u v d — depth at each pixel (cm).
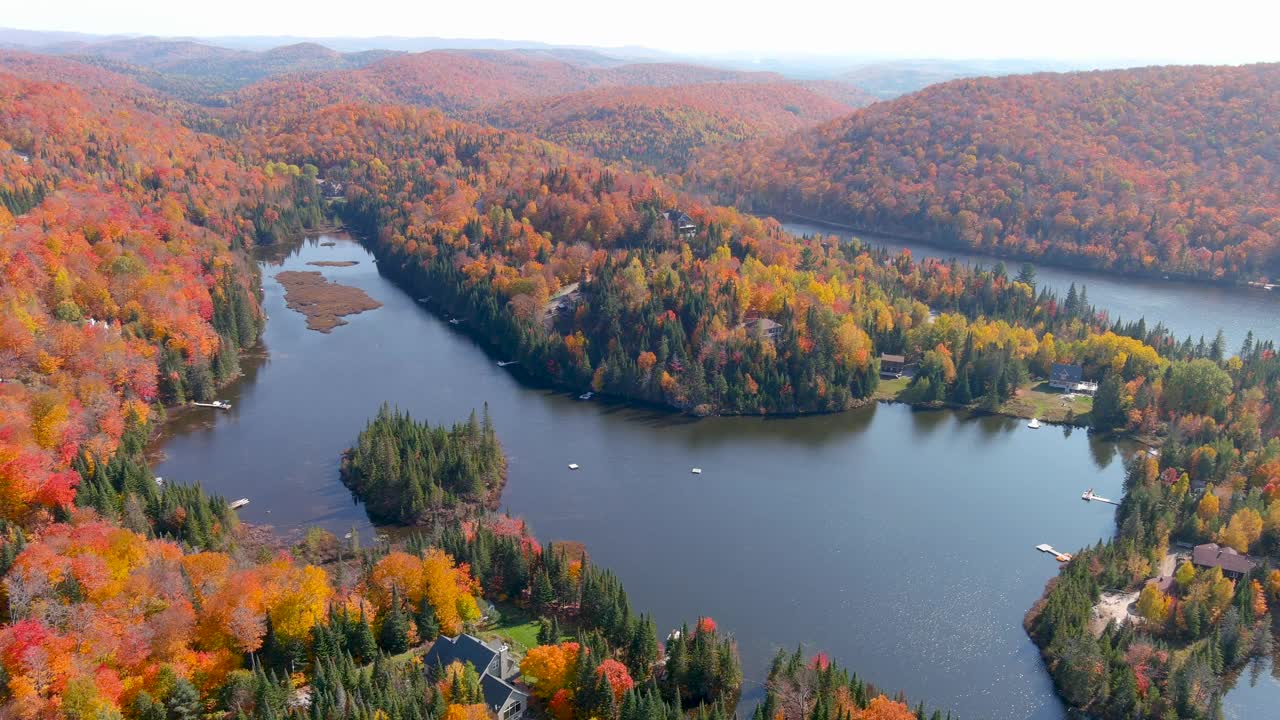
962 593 17075
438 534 17025
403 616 13838
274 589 13625
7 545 13538
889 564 18050
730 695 13488
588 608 14925
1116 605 16125
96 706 11131
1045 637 15462
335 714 11400
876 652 15262
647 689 12862
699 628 14075
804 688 12850
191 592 13675
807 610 16375
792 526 19525
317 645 13012
